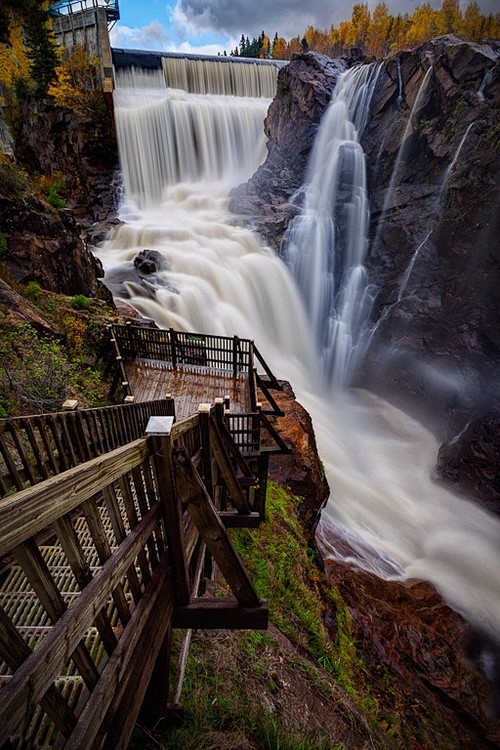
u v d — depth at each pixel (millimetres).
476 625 10250
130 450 2305
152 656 2697
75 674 2525
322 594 7840
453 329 20969
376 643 8188
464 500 16172
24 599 3061
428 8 53062
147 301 17781
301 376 22234
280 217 26219
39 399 7777
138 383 10258
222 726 3646
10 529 1254
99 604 1871
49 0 32562
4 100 33188
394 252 24234
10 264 12109
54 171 31703
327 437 17328
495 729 7785
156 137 31781
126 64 35219
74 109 30719
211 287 21031
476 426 17688
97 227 25938
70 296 14023
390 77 26031
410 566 11938
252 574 6762
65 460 3445
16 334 8977
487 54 21516
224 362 10750
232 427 7777
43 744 2180
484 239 19828
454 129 22031
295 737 3932
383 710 6344
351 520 13141
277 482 9617
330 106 29812
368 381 23938
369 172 26750
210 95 38406
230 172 35500
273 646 5336
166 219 27984
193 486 2891
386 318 23453
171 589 3205
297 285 24719
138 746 3121
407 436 20219
